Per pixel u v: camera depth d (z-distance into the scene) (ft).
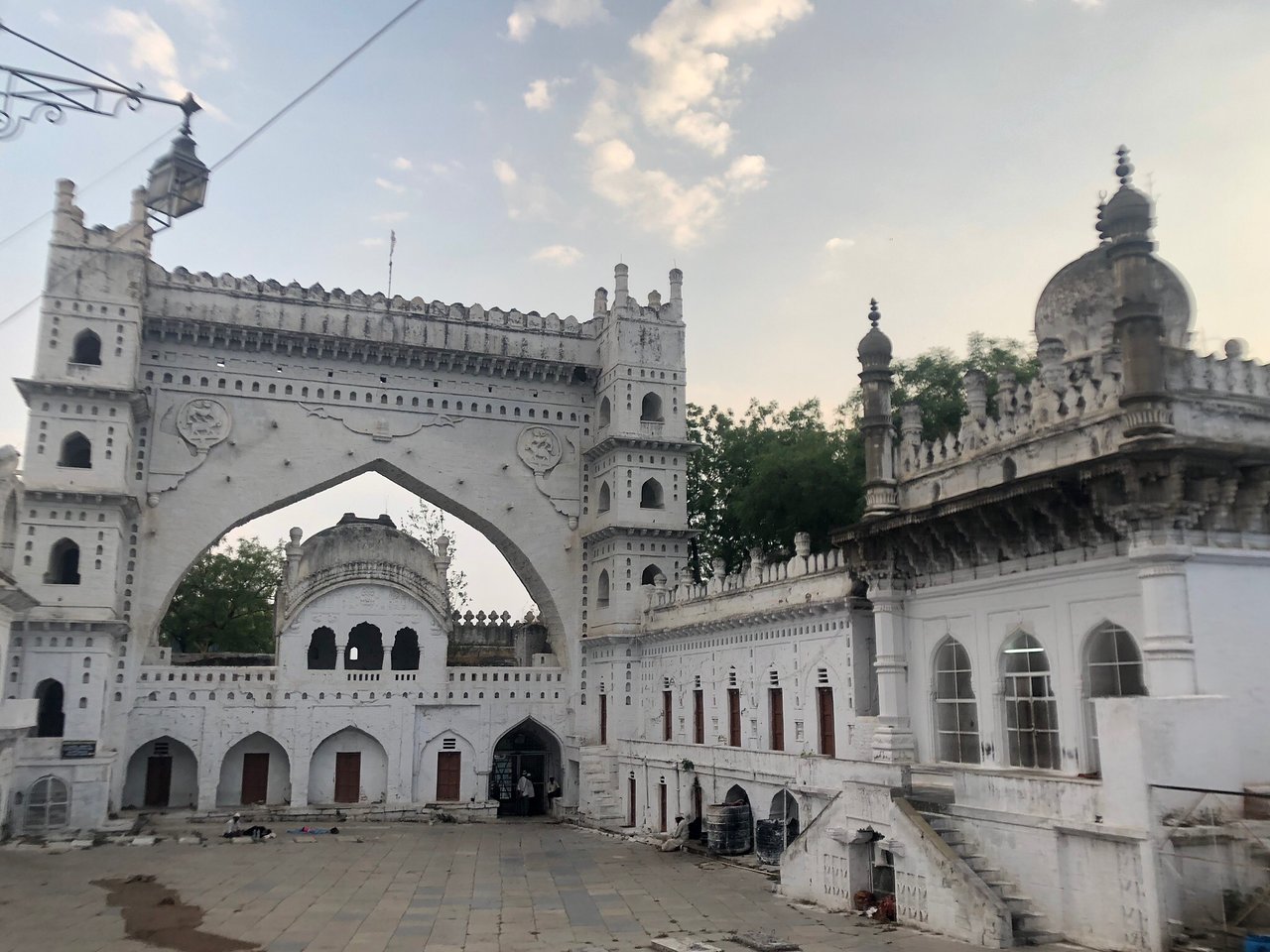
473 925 60.34
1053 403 57.47
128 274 110.32
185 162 42.04
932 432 102.68
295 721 116.78
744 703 94.79
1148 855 44.96
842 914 61.16
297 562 121.80
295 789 115.24
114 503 104.32
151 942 55.72
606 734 119.96
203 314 118.32
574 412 133.08
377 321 125.39
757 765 87.45
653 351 126.93
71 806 98.27
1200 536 49.83
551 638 132.98
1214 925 44.14
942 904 53.47
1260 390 53.67
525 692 125.49
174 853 90.17
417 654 132.87
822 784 73.87
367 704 119.75
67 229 109.60
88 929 58.75
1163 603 48.42
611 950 53.16
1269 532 51.72
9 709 87.30
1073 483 51.62
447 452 126.52
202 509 115.96
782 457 114.42
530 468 129.59
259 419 119.65
